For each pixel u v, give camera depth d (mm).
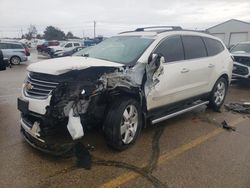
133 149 4324
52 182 3338
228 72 6863
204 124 5734
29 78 4051
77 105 3684
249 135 5188
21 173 3508
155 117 4953
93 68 3912
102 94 3914
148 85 4516
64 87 3643
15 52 19719
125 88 4094
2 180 3344
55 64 3900
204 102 6348
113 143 4074
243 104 7496
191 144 4633
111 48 5113
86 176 3494
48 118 3668
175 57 5191
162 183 3410
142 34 5277
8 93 8430
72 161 3852
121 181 3412
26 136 4152
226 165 3926
